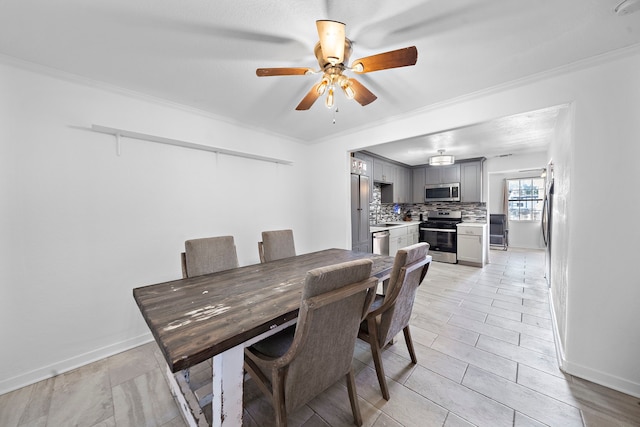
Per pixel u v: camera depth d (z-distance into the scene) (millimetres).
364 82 2059
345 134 3430
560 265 2320
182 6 1271
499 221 6590
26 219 1774
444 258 5172
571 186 1759
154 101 2326
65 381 1767
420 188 5918
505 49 1635
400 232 5035
